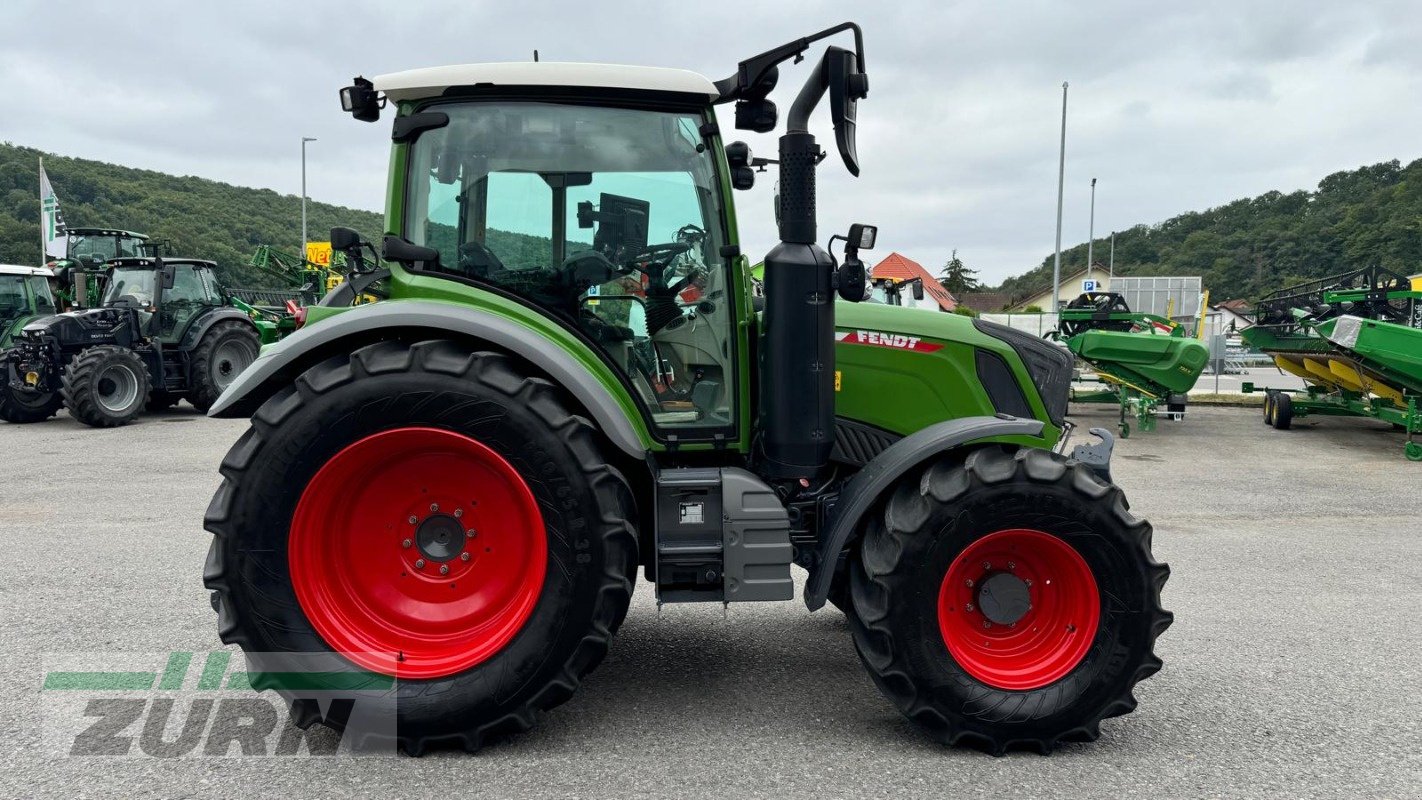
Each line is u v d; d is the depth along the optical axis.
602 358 3.00
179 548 5.16
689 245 3.09
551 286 3.06
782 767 2.64
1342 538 5.82
